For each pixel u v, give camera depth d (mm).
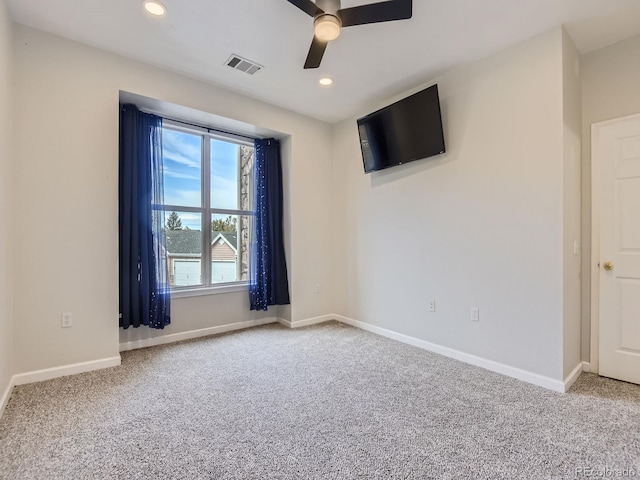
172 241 3451
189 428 1817
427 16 2184
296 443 1687
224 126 3568
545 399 2150
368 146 3553
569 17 2189
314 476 1452
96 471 1476
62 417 1913
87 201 2576
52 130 2432
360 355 2980
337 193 4207
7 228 2115
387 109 3289
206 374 2545
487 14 2168
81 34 2447
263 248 3885
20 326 2311
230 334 3627
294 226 3953
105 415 1940
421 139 3037
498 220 2607
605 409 2018
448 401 2125
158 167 3174
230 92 3355
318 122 4145
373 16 1858
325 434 1766
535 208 2400
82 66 2557
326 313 4242
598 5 2064
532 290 2418
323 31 1926
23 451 1602
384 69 2906
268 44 2562
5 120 2057
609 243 2473
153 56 2746
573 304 2449
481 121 2713
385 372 2596
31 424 1836
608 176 2479
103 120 2646
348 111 3881
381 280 3629
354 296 3977
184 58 2773
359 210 3895
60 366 2465
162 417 1926
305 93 3414
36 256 2369
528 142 2436
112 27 2365
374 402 2113
